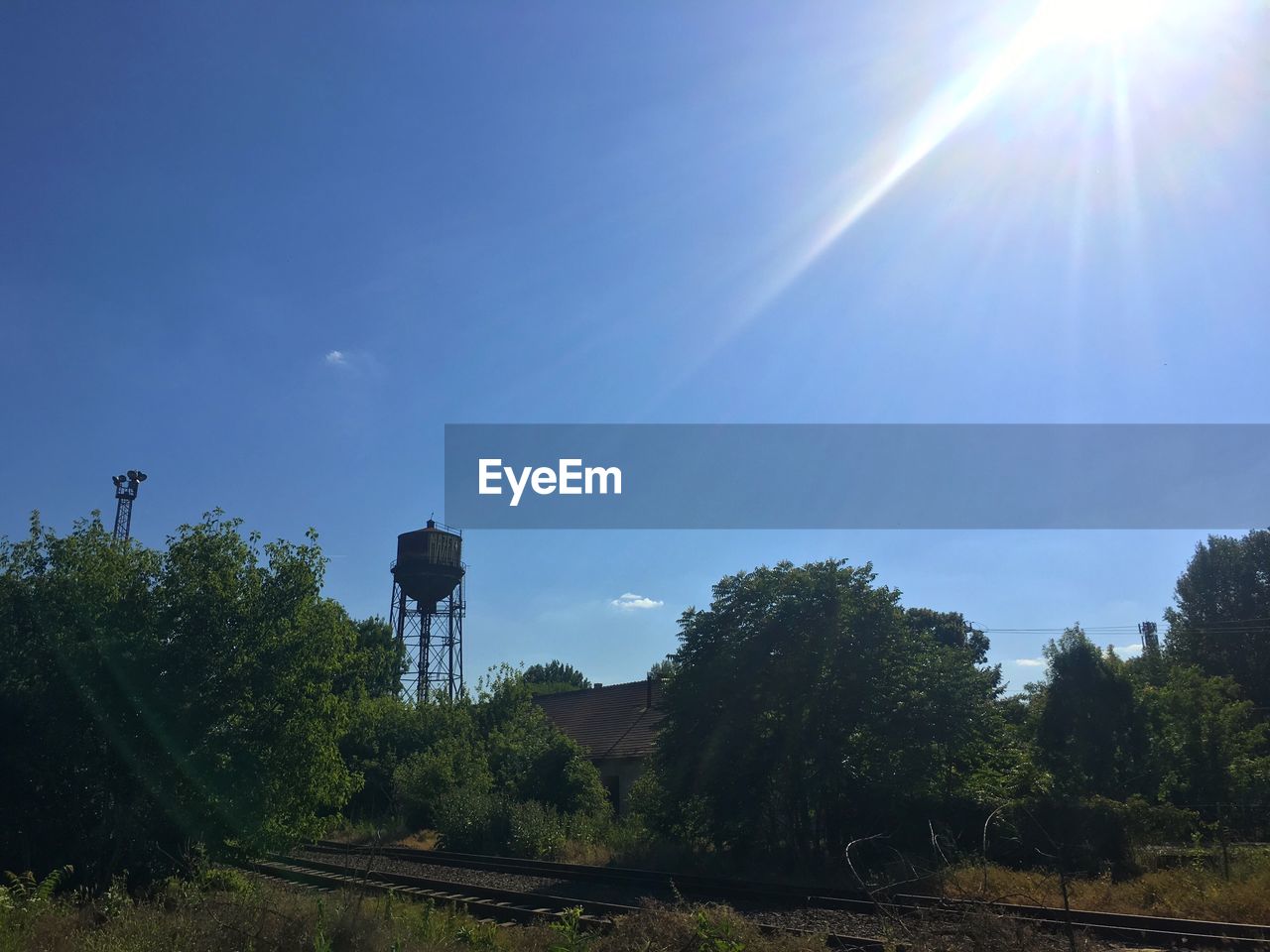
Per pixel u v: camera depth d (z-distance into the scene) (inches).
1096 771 889.5
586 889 653.9
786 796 783.1
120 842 539.2
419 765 1278.3
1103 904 519.2
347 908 386.3
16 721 551.2
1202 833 787.4
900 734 752.3
